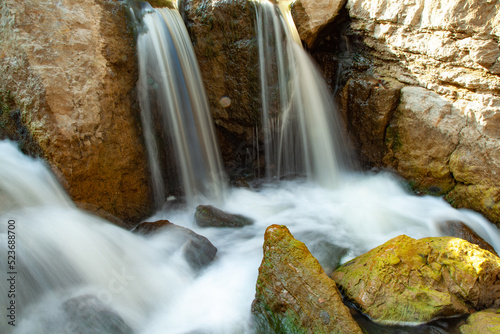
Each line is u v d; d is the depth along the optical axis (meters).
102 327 2.93
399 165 5.89
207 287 3.78
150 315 3.35
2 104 4.13
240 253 4.43
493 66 4.62
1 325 2.71
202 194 5.81
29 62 3.88
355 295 3.47
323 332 3.03
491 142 4.80
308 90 6.31
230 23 5.64
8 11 3.93
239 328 3.27
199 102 5.93
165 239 4.21
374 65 6.09
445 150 5.28
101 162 4.33
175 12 5.74
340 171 6.64
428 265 3.63
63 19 4.12
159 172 5.42
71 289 3.22
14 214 3.45
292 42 6.07
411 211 5.29
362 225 5.03
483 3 4.52
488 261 3.58
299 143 6.40
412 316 3.29
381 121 5.86
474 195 5.02
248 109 6.03
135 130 4.94
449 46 4.96
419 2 5.18
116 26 4.64
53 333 2.86
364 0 5.86
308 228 5.07
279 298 3.26
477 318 3.26
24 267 3.02
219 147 6.45
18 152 4.11
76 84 4.11
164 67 5.28
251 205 5.80
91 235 3.71
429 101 5.37
